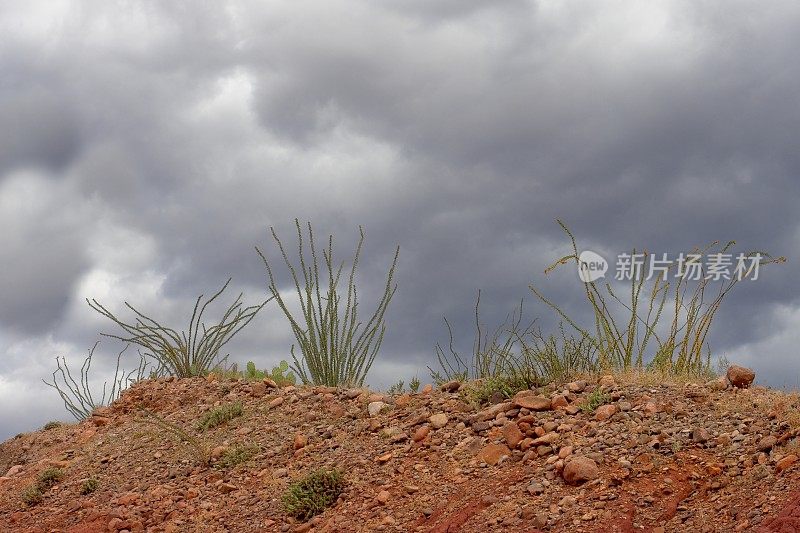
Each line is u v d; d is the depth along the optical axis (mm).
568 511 5961
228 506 7926
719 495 5801
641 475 6254
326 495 7410
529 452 7102
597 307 9055
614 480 6230
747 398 7418
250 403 10891
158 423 11141
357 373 12016
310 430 9219
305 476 7945
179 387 12438
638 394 7770
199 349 13555
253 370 13297
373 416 9141
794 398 7238
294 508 7371
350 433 8797
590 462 6453
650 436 6812
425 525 6461
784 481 5633
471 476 7082
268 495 7891
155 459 9727
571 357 8953
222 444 9492
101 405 14133
